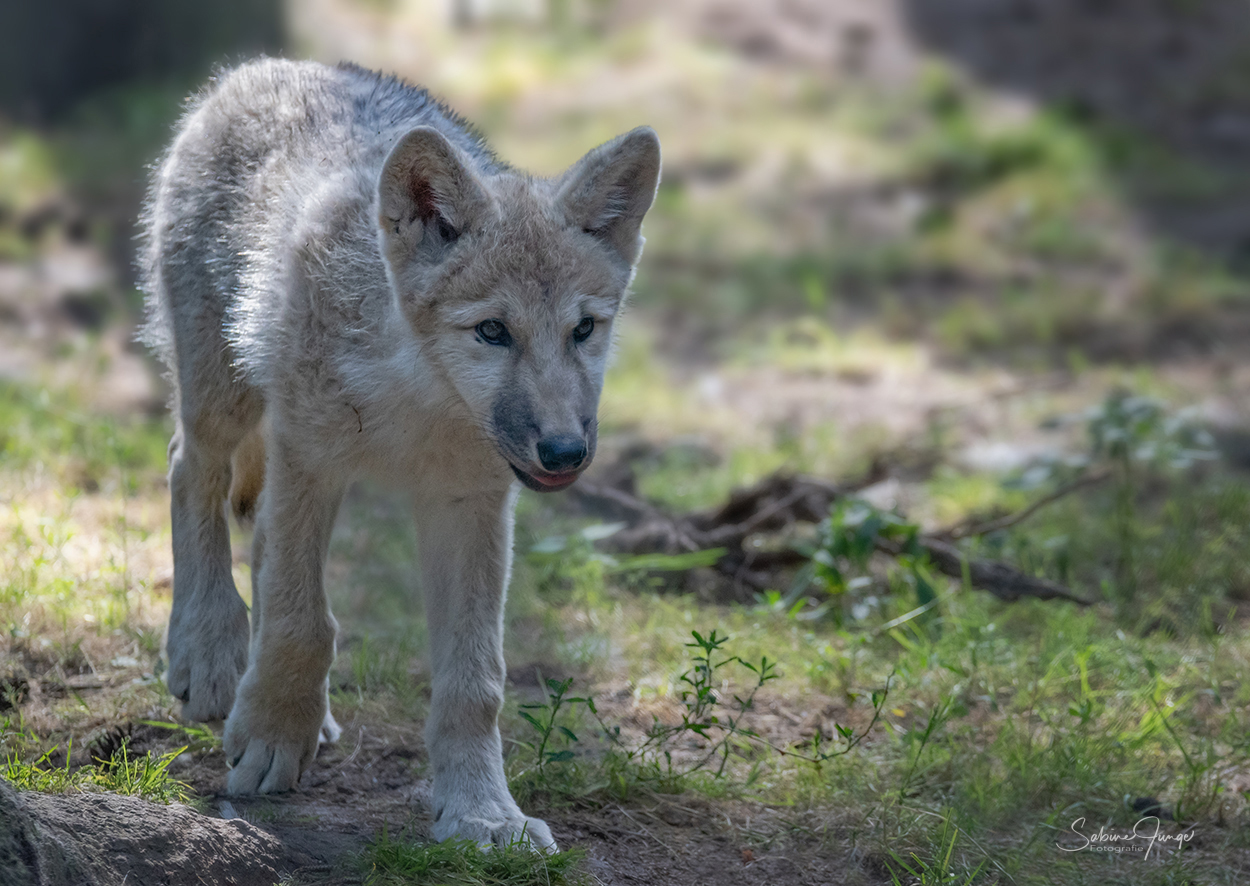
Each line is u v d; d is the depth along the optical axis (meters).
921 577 10.40
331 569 10.86
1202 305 20.77
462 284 6.63
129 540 10.56
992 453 15.16
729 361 19.56
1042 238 23.94
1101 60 32.69
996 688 9.27
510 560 7.26
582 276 6.78
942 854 7.01
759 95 30.72
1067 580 11.50
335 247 6.95
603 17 36.81
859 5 35.34
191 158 8.35
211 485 8.13
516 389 6.59
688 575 11.28
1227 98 30.62
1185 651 10.09
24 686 8.09
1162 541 12.10
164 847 5.86
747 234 24.69
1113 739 8.33
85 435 13.21
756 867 7.00
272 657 7.04
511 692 8.91
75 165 25.61
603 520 12.26
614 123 29.23
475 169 6.79
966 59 33.06
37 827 5.39
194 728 7.82
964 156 27.02
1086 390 17.38
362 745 7.97
